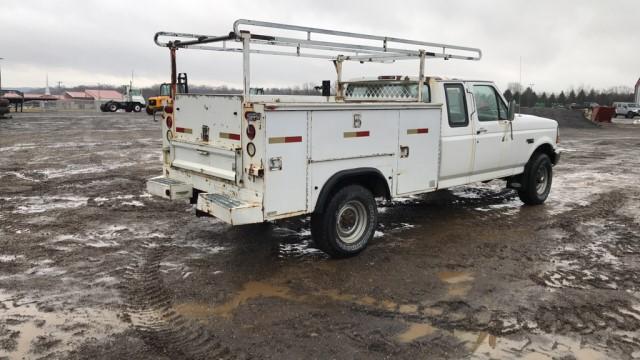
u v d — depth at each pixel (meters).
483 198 9.40
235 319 4.34
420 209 8.45
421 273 5.46
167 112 6.33
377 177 6.03
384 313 4.48
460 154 7.09
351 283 5.16
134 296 4.79
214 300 4.72
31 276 5.25
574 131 29.44
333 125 5.43
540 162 8.53
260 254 6.02
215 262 5.73
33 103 62.28
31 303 4.61
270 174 4.99
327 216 5.56
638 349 3.94
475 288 5.07
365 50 6.19
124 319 4.32
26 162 13.13
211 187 5.68
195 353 3.79
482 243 6.56
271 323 4.28
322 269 5.55
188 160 6.07
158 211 8.01
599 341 4.05
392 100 7.45
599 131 29.58
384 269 5.57
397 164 6.20
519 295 4.91
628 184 11.10
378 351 3.84
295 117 5.09
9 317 4.33
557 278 5.37
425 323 4.30
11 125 27.12
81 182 10.41
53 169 12.06
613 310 4.60
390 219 7.77
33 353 3.76
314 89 9.09
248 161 5.06
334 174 5.54
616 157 16.28
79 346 3.87
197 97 5.71
